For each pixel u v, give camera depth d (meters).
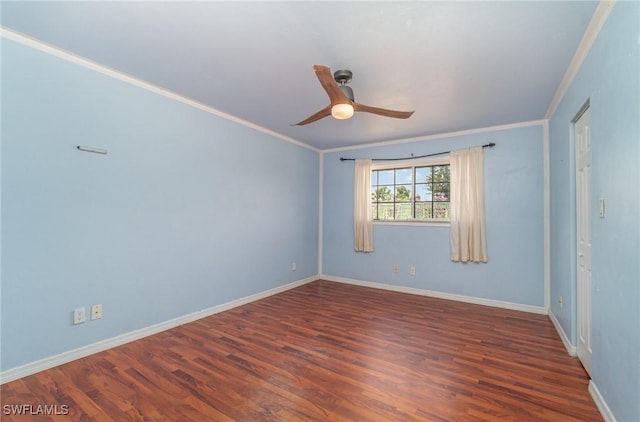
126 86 2.60
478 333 2.87
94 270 2.41
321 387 1.95
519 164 3.67
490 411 1.71
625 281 1.43
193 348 2.51
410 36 1.93
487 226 3.85
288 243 4.55
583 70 2.06
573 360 2.32
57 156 2.21
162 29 1.91
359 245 4.77
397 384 1.99
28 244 2.07
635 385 1.33
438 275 4.18
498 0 1.60
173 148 2.97
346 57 2.20
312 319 3.24
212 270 3.37
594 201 1.83
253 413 1.70
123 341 2.58
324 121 3.69
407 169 4.55
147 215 2.76
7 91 1.98
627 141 1.40
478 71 2.38
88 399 1.81
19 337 2.04
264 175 4.07
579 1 1.60
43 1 1.65
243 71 2.46
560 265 2.85
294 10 1.70
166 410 1.72
